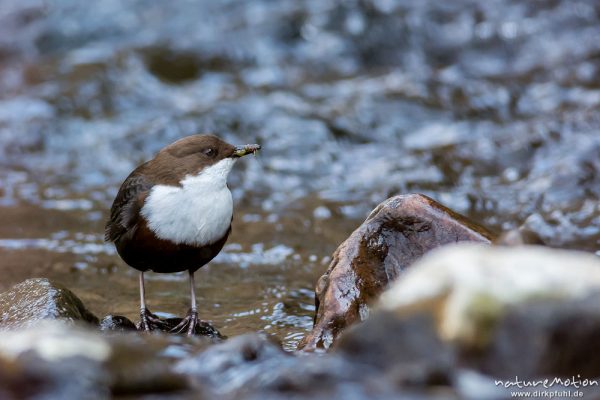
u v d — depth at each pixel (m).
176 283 10.29
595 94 15.86
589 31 18.41
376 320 5.68
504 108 16.00
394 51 18.58
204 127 15.76
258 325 8.62
